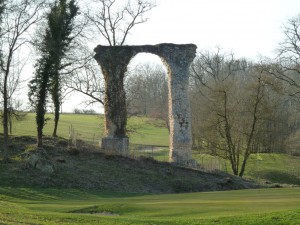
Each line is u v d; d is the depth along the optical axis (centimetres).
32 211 1772
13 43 3206
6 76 3198
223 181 3312
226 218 1339
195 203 1798
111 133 3722
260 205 1611
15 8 3186
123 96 3766
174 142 3750
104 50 3772
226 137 4462
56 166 3050
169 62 3784
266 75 4472
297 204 1586
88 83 4284
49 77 3369
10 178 2795
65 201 2294
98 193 2725
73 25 3650
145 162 3506
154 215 1576
